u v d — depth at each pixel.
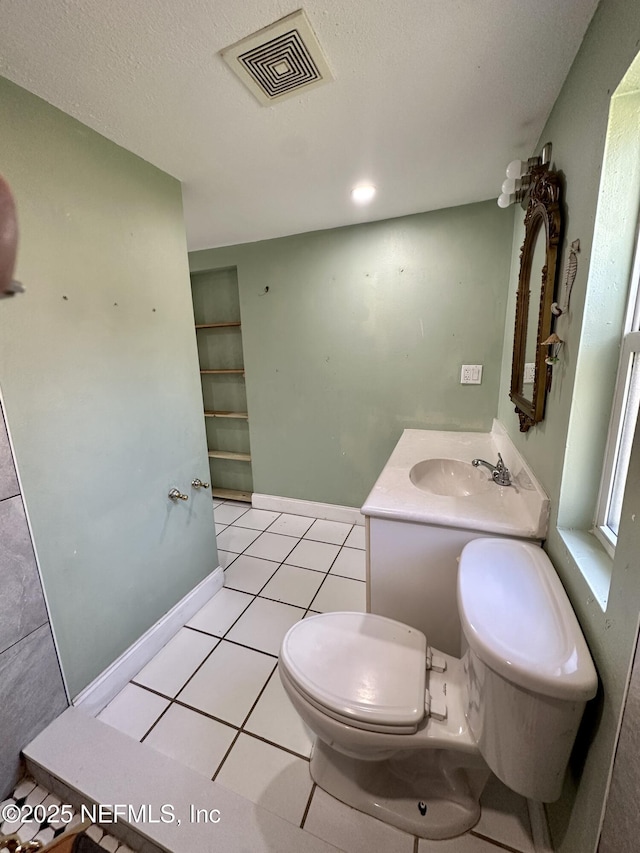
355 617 1.14
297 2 0.79
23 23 0.80
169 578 1.65
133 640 1.47
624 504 0.62
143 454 1.48
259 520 2.84
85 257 1.21
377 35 0.87
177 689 1.40
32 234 1.06
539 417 1.13
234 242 2.51
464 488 1.71
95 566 1.30
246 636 1.66
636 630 0.55
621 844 0.55
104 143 1.25
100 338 1.28
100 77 0.98
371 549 1.36
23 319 1.05
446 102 1.12
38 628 1.13
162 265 1.52
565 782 0.82
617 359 0.84
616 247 0.80
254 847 0.90
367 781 1.03
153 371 1.51
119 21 0.81
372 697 0.89
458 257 2.06
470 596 0.87
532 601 0.85
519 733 0.72
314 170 1.53
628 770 0.54
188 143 1.31
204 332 3.04
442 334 2.20
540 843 0.89
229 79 1.00
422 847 0.93
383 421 2.48
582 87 0.89
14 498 1.05
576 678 0.65
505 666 0.69
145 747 1.13
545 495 1.09
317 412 2.66
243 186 1.66
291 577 2.09
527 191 1.30
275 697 1.36
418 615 1.37
